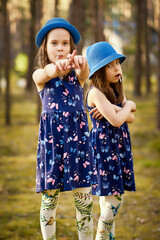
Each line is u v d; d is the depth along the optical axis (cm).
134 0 1917
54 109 210
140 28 1730
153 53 2348
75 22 1150
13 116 1348
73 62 192
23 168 635
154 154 752
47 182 206
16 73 2730
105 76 230
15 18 2761
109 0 1902
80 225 217
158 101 1039
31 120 1255
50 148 209
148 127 1066
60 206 428
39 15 998
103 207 240
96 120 240
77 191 215
